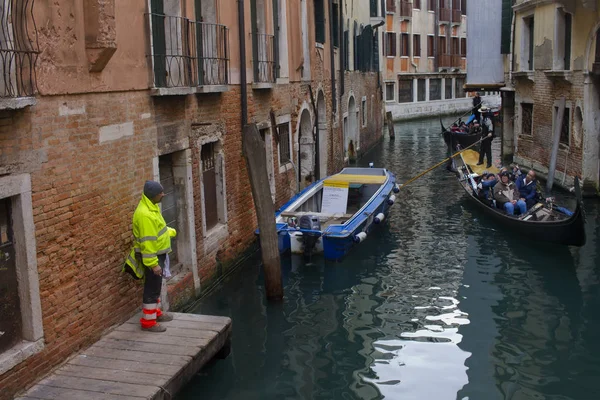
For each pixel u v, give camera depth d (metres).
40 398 4.90
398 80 37.50
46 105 5.23
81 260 5.76
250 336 7.50
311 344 7.32
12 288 5.05
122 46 6.34
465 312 8.27
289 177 12.51
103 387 5.05
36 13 5.07
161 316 6.42
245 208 10.06
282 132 12.38
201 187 8.29
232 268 9.52
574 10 14.06
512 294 8.87
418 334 7.61
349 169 14.06
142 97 6.77
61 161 5.45
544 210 11.50
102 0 5.66
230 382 6.43
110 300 6.23
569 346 7.28
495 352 7.14
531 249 10.80
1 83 4.77
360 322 7.93
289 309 8.30
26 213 5.04
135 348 5.77
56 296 5.41
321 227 10.78
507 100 20.17
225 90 8.47
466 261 10.27
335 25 17.97
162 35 7.39
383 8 25.97
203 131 8.33
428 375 6.62
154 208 6.05
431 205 14.25
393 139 28.16
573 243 10.17
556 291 8.95
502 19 18.66
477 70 18.78
